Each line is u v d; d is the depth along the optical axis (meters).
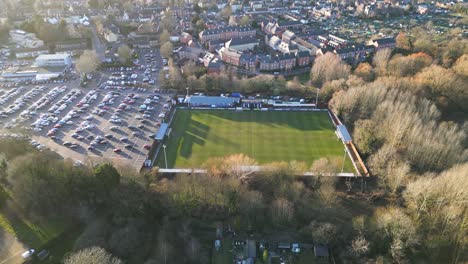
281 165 178.62
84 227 149.00
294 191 163.38
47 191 153.12
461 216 145.38
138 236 144.38
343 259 137.25
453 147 183.50
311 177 177.25
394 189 170.00
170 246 141.50
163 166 192.75
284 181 169.75
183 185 163.38
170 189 162.62
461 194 149.38
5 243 140.62
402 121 199.50
